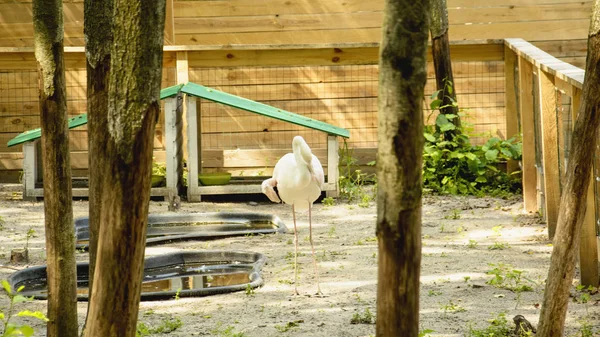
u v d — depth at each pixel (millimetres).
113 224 3326
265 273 7406
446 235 8727
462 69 12352
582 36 12641
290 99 12492
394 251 2969
